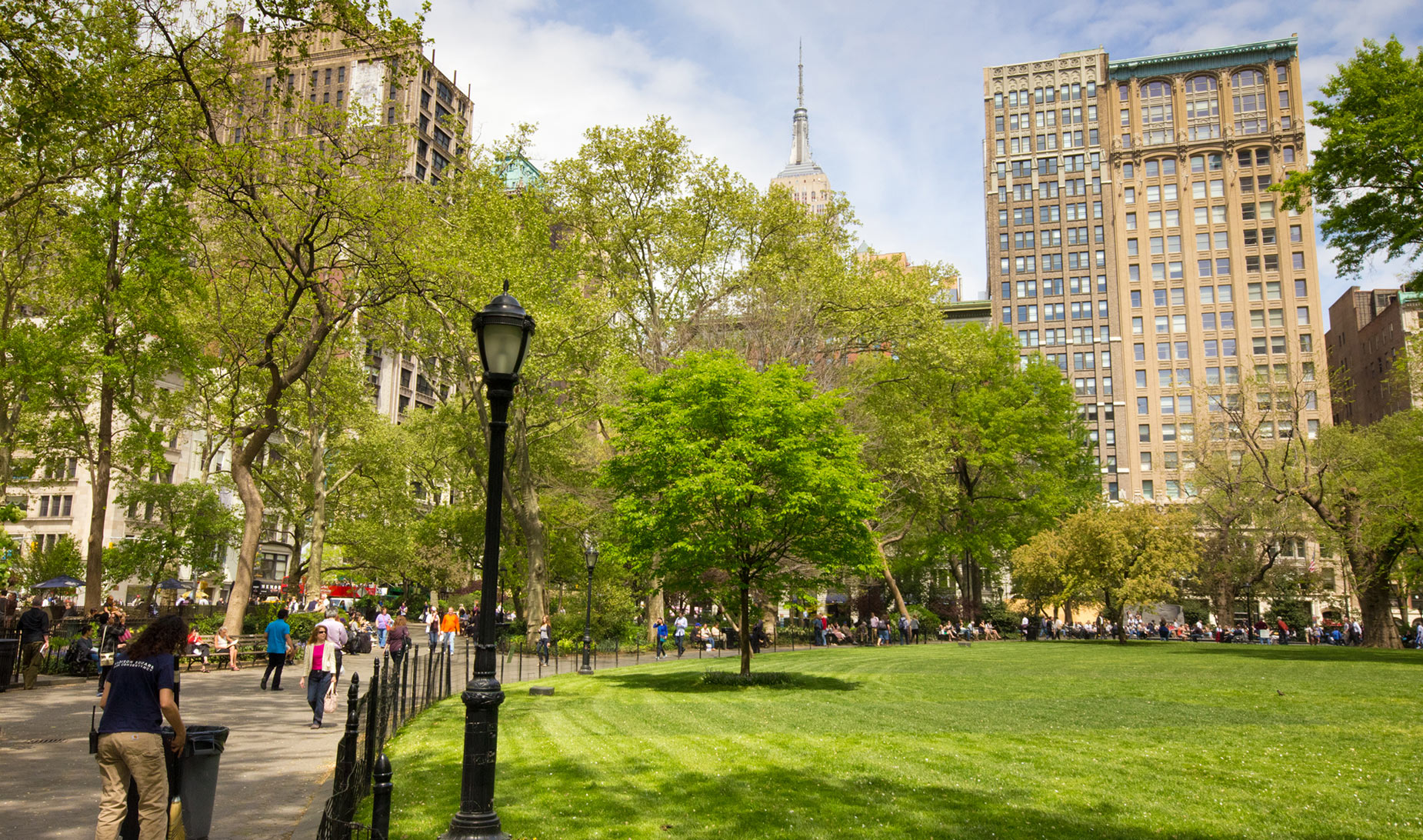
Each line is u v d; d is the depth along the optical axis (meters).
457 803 8.64
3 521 31.16
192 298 31.67
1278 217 96.88
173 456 59.44
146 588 58.00
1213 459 52.22
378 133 23.73
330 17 17.70
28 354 24.23
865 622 50.34
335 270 27.78
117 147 18.86
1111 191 102.56
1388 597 40.56
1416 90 24.92
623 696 18.73
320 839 5.12
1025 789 9.30
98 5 17.31
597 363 35.06
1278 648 40.44
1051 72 106.38
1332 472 43.12
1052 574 46.84
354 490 53.47
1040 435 52.84
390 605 73.56
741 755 11.34
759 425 21.38
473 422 41.66
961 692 19.84
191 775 7.18
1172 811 8.40
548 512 46.47
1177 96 101.50
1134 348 99.62
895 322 39.25
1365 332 96.75
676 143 38.41
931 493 45.91
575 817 8.16
